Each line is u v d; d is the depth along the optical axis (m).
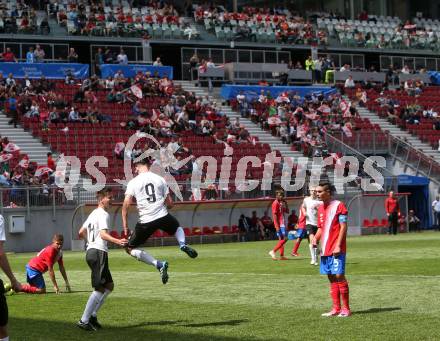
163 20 141.00
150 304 37.47
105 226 31.28
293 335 28.19
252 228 100.81
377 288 40.31
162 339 28.41
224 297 39.25
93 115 110.94
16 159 97.75
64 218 91.19
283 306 35.38
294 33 150.88
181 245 33.97
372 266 52.69
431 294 37.47
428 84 155.62
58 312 35.88
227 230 99.69
